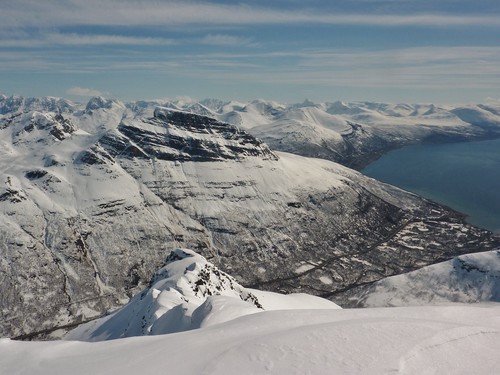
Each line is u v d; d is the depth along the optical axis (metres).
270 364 28.89
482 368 29.92
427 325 35.91
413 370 28.75
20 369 31.56
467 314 46.53
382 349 31.06
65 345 36.47
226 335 36.84
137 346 34.81
